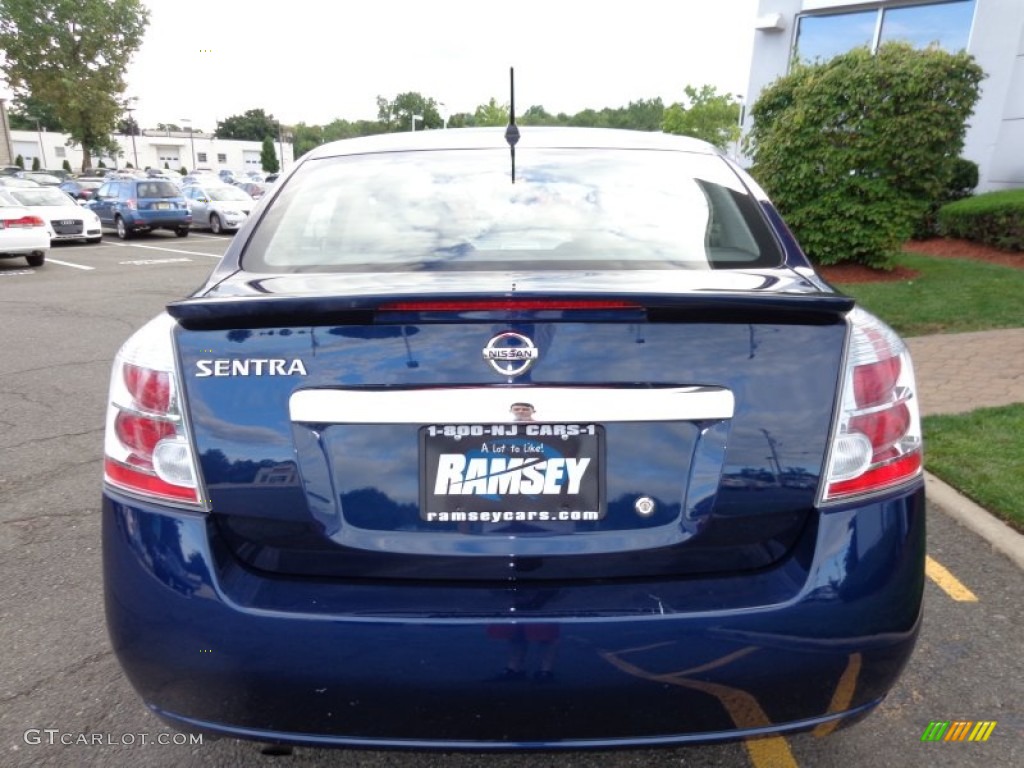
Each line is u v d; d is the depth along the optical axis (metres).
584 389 1.63
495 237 2.22
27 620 2.96
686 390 1.64
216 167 94.75
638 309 1.63
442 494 1.66
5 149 57.34
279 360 1.67
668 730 1.66
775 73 15.69
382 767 2.21
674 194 2.43
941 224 11.84
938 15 13.45
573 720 1.64
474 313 1.62
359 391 1.65
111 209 22.75
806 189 9.26
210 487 1.69
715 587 1.66
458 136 2.80
